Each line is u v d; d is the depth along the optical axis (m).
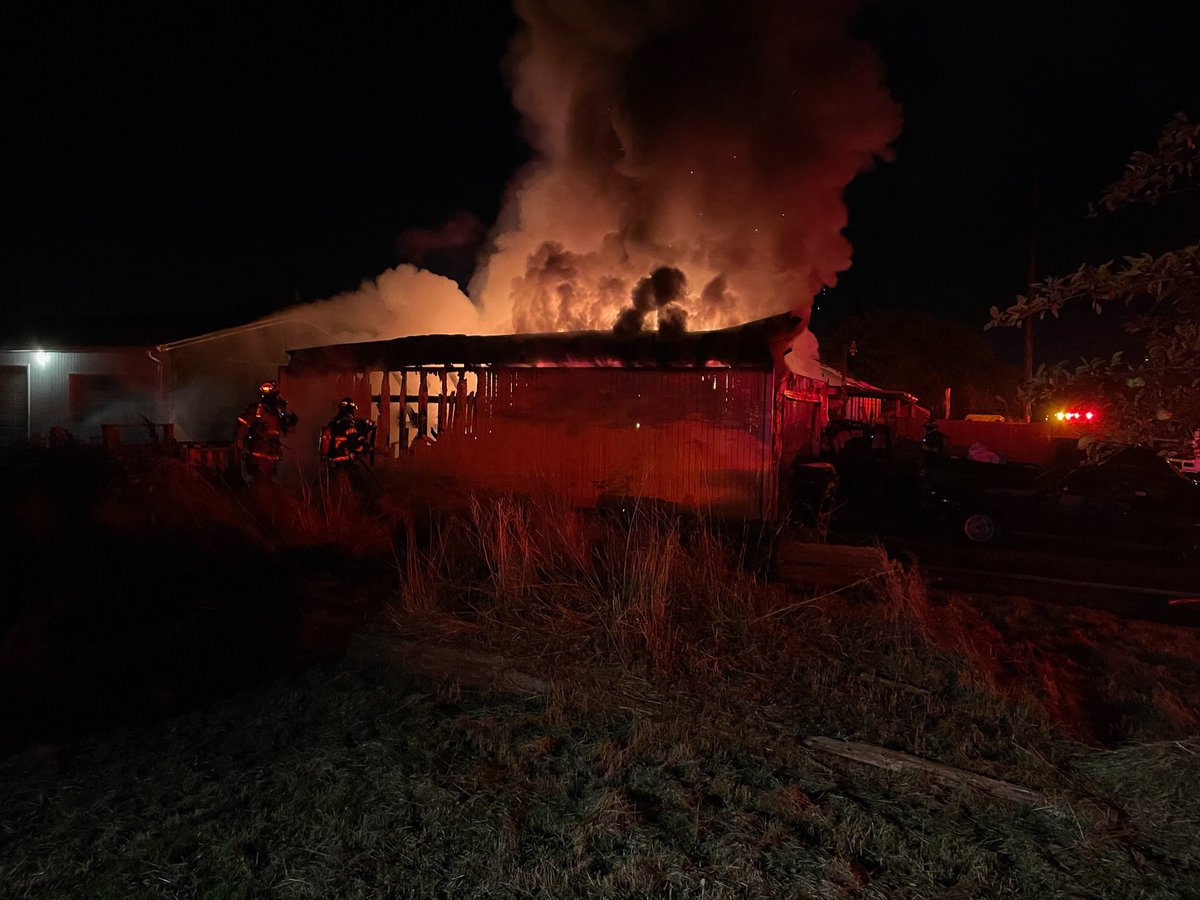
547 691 4.16
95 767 3.56
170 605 5.59
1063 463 10.98
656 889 2.69
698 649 4.50
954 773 3.42
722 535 6.26
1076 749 3.76
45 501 6.80
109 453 7.86
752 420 9.43
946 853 2.91
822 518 9.18
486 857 2.84
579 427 10.02
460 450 10.47
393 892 2.68
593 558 5.63
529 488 8.77
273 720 3.96
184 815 3.10
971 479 11.24
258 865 2.81
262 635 5.05
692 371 9.63
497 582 5.20
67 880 2.75
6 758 3.71
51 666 4.74
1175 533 9.87
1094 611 6.84
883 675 4.41
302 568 6.18
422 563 5.73
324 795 3.20
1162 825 3.13
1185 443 2.73
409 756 3.55
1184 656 5.45
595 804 3.15
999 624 6.22
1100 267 2.71
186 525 6.94
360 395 11.27
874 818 3.10
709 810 3.15
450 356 10.64
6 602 5.62
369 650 4.72
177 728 3.92
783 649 4.58
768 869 2.79
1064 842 3.03
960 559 9.85
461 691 4.29
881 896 2.67
